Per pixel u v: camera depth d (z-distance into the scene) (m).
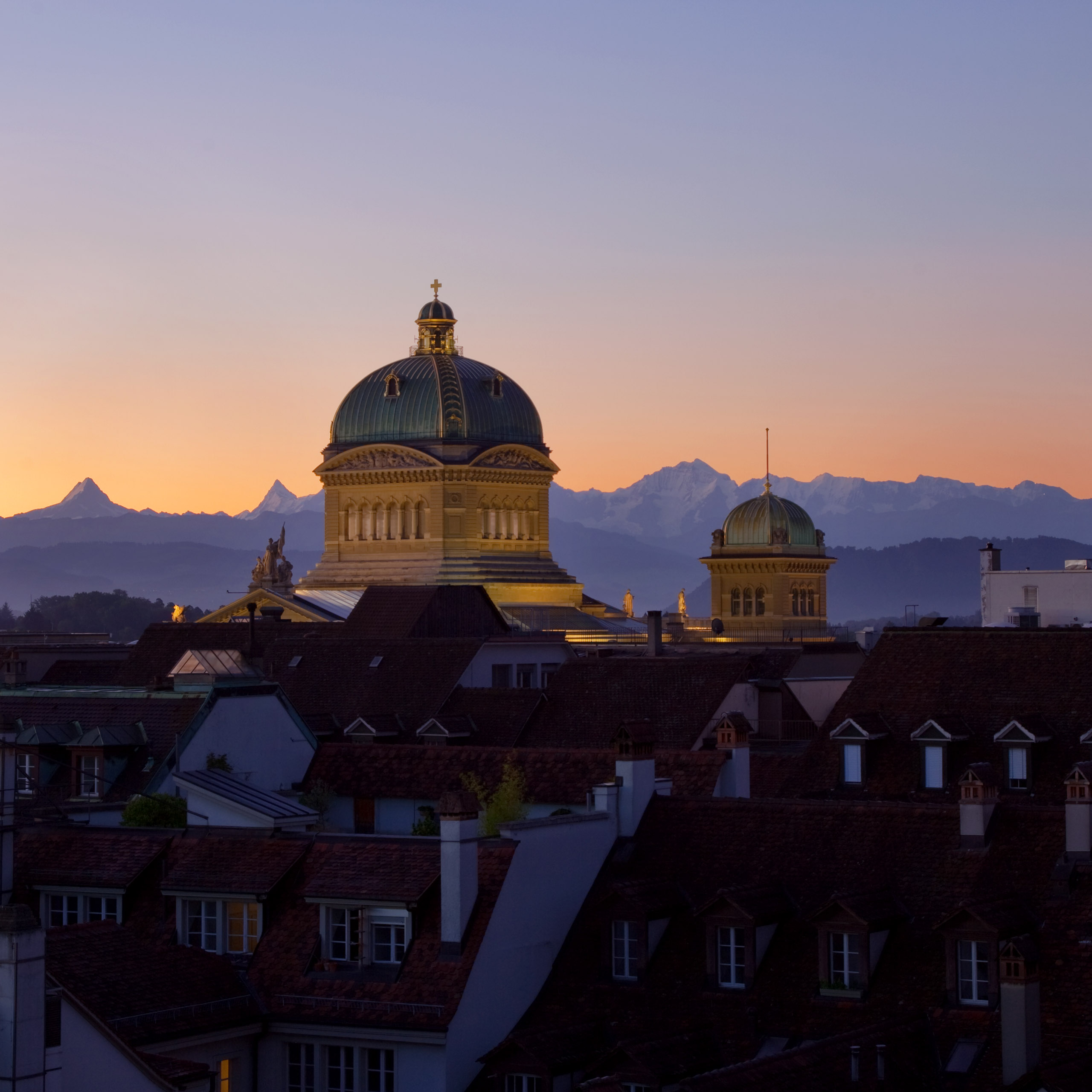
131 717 167.50
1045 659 162.12
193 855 128.38
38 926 91.25
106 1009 112.75
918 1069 104.88
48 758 163.12
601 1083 96.62
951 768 158.38
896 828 120.69
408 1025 116.12
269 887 124.00
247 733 163.12
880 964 113.69
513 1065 113.69
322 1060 118.88
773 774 172.75
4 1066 89.94
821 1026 112.31
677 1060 110.94
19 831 134.00
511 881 120.75
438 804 142.50
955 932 110.00
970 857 117.06
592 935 123.38
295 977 120.75
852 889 118.06
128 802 154.38
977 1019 107.50
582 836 126.12
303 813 150.50
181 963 119.44
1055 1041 104.44
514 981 120.44
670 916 121.62
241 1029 118.12
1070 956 108.50
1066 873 112.62
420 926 120.44
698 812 127.69
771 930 117.69
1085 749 155.12
